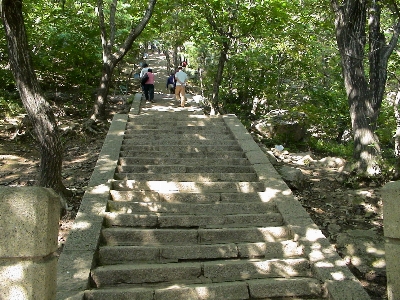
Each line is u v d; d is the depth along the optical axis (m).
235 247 5.14
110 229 5.34
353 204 6.91
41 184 6.20
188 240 5.35
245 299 4.44
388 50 8.58
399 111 7.89
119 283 4.54
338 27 8.41
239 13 12.70
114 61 12.31
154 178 6.89
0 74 11.94
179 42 15.66
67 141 10.55
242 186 6.71
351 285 4.47
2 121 10.70
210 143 8.63
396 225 3.30
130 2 15.49
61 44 13.32
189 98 16.08
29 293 2.79
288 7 12.57
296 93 14.05
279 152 10.83
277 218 5.89
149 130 9.16
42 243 2.79
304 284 4.58
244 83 14.55
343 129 14.80
